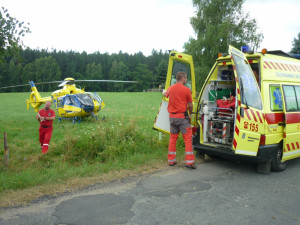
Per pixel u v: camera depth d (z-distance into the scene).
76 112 14.78
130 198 4.26
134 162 6.25
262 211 3.84
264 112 5.55
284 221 3.54
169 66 6.66
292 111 6.14
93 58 131.75
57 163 6.23
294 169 6.12
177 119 5.88
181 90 5.81
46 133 7.32
